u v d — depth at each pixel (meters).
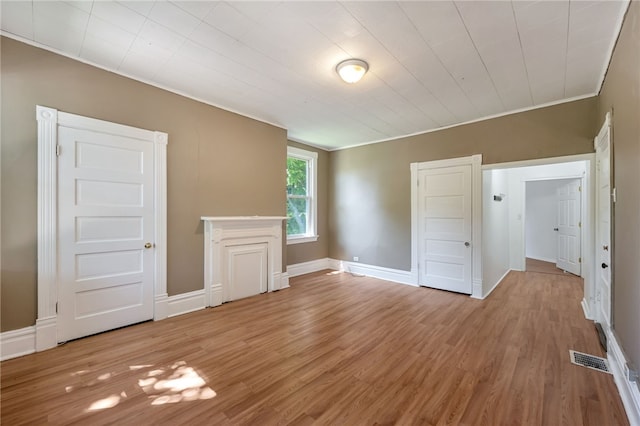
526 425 1.60
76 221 2.54
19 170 2.26
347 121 4.15
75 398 1.80
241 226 3.85
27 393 1.84
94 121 2.62
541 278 5.23
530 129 3.55
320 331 2.85
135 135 2.88
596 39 2.17
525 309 3.50
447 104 3.49
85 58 2.54
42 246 2.36
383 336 2.74
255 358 2.32
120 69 2.73
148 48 2.38
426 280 4.53
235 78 2.89
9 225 2.22
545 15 1.92
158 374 2.08
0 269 2.20
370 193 5.28
